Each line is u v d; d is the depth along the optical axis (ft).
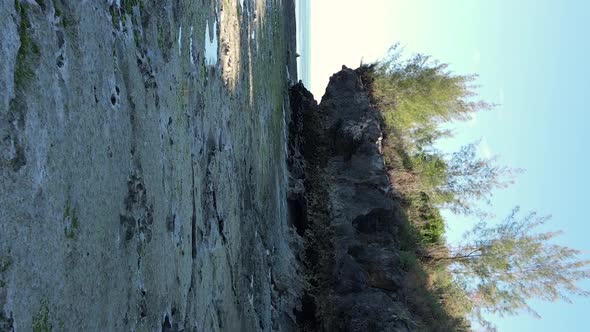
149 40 12.35
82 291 8.51
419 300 30.55
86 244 8.71
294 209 33.65
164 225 12.70
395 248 32.81
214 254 16.96
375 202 34.32
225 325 17.67
